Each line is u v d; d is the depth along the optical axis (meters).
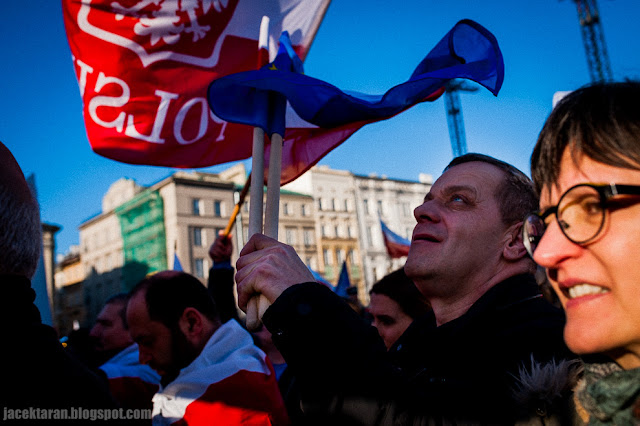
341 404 1.00
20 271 1.07
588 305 0.69
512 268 1.47
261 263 1.14
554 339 1.17
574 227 0.70
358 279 43.69
